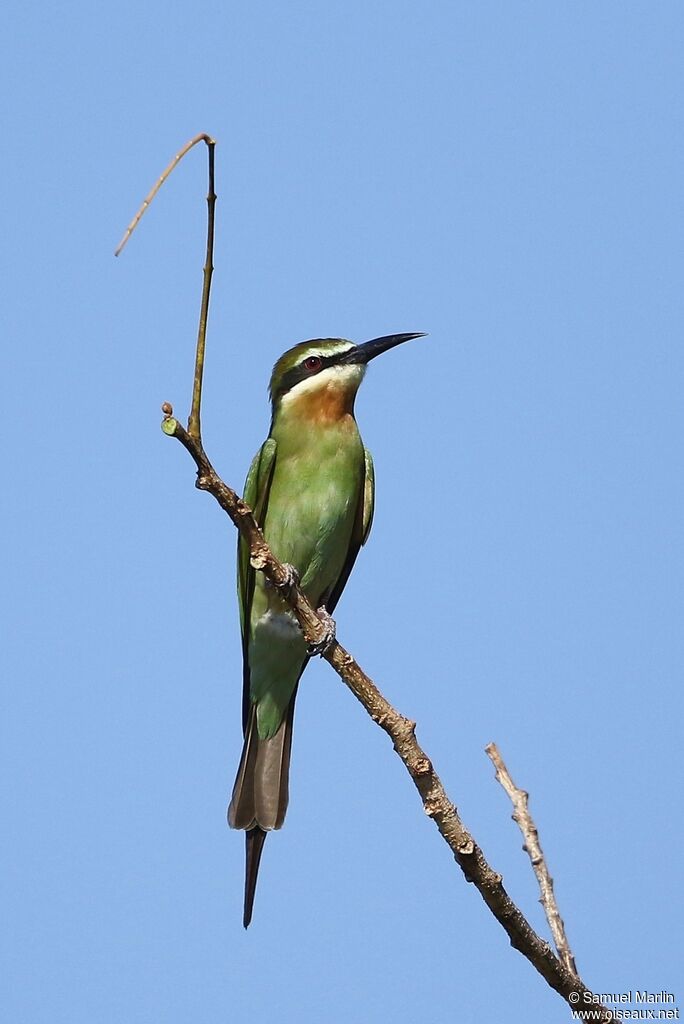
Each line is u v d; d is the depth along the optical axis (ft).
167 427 24.06
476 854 22.65
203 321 23.32
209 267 22.94
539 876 23.30
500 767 24.31
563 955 22.65
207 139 22.21
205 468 24.93
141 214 20.68
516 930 22.34
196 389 24.08
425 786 23.65
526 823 23.65
